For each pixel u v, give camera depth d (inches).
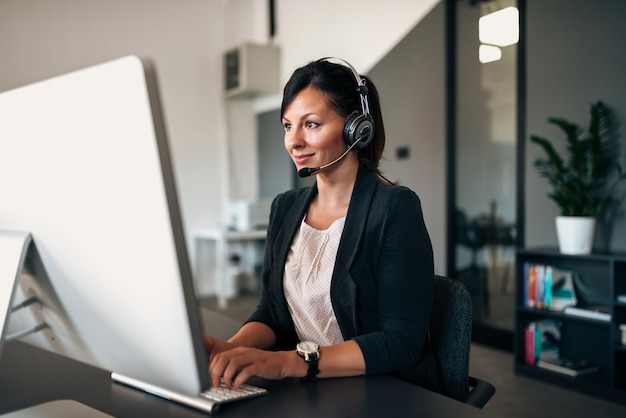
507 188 142.9
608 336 117.9
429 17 157.9
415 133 163.6
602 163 119.8
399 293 36.3
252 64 210.1
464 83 151.5
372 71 177.8
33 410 28.0
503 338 141.2
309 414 27.7
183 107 216.4
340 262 39.2
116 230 20.4
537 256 128.2
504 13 141.6
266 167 228.8
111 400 30.2
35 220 23.9
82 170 20.8
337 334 40.7
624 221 118.6
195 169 220.1
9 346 42.5
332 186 42.5
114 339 23.2
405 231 37.5
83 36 192.1
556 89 130.3
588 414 98.0
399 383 32.5
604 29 120.9
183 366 20.6
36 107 22.0
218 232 197.8
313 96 38.7
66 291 24.1
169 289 19.6
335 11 191.5
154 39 208.2
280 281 42.9
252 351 31.9
